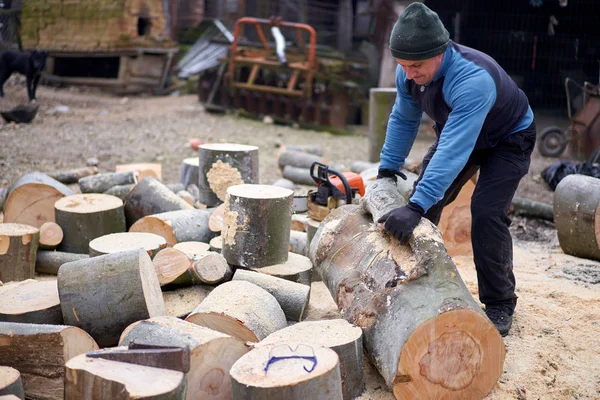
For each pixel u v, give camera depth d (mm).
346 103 12469
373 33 14695
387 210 3486
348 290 3510
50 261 4684
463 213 5492
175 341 2934
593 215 5258
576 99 10789
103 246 4004
